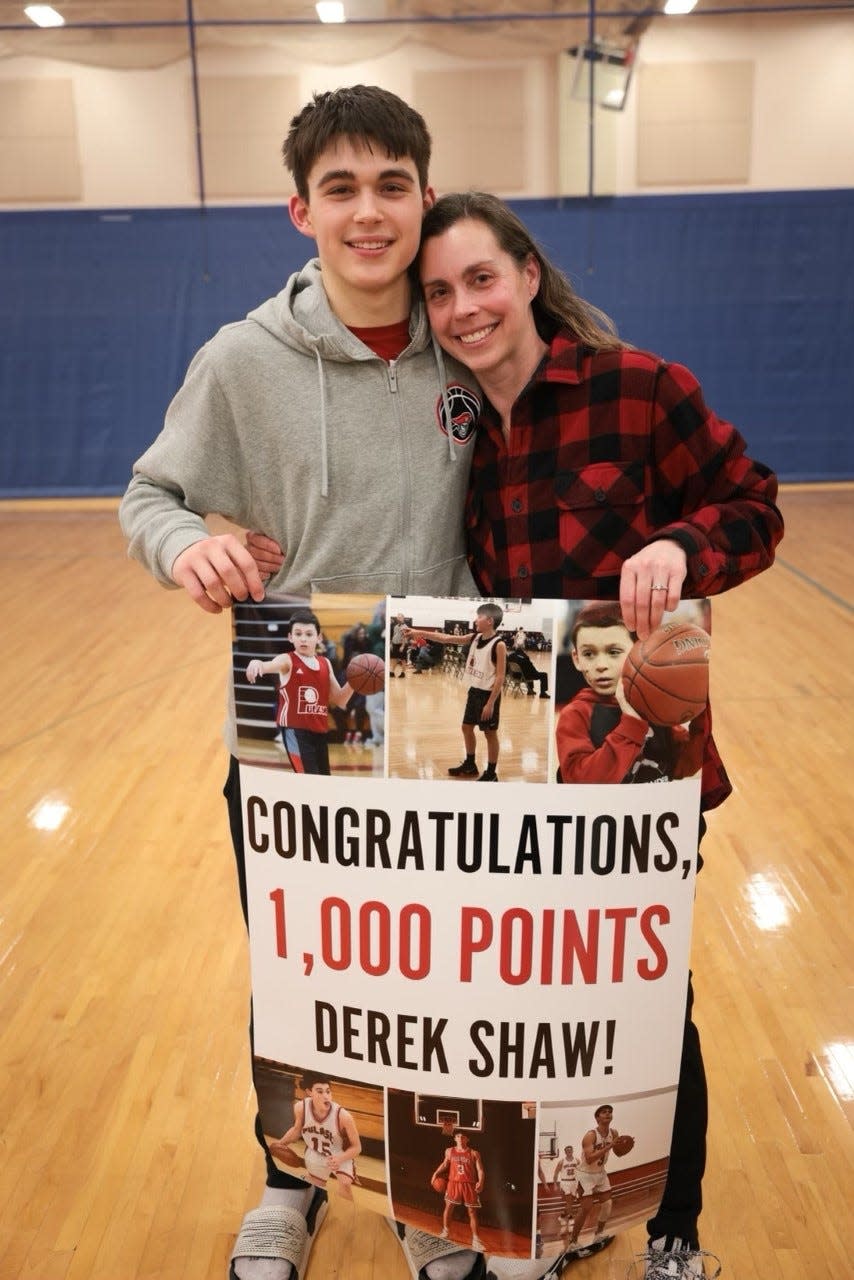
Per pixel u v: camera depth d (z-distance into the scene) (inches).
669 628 46.5
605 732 47.4
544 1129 51.1
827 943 88.8
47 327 308.5
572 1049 50.3
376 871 49.6
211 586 47.5
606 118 303.9
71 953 88.8
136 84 301.4
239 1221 62.6
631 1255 60.7
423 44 303.4
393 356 53.4
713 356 313.3
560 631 46.7
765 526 50.4
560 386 51.6
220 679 158.6
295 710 48.8
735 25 299.4
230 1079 74.0
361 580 53.3
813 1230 61.2
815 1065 74.5
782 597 198.5
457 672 47.5
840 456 315.6
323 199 49.3
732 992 82.7
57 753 131.3
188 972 86.2
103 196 306.5
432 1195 52.8
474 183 311.6
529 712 47.3
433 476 53.3
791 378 313.0
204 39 299.9
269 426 52.2
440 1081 51.1
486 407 54.6
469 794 48.1
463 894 49.1
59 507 308.8
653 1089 50.9
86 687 156.2
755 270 308.5
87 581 221.9
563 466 51.9
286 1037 52.8
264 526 55.4
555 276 53.0
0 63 300.2
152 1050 77.0
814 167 307.6
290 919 51.2
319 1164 54.1
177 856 105.0
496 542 54.2
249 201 307.4
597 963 49.4
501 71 304.3
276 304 52.7
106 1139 68.7
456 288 50.6
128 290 308.7
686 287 310.3
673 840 48.5
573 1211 52.1
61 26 297.6
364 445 52.4
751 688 149.9
